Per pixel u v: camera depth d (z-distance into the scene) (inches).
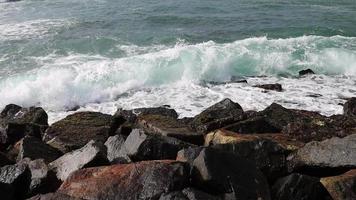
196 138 386.6
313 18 1122.0
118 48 853.2
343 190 272.2
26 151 365.7
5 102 647.1
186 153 299.0
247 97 633.0
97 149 312.2
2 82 676.1
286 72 772.6
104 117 484.4
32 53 818.2
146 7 1254.3
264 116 458.6
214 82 719.1
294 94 642.8
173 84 713.6
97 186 270.2
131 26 1031.0
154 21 1083.3
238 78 742.5
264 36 923.4
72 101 655.1
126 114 484.4
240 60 764.6
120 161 331.0
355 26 1035.9
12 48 844.6
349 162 298.8
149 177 265.1
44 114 537.0
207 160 264.5
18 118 533.6
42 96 659.4
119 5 1293.1
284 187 275.7
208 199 244.8
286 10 1225.4
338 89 668.7
